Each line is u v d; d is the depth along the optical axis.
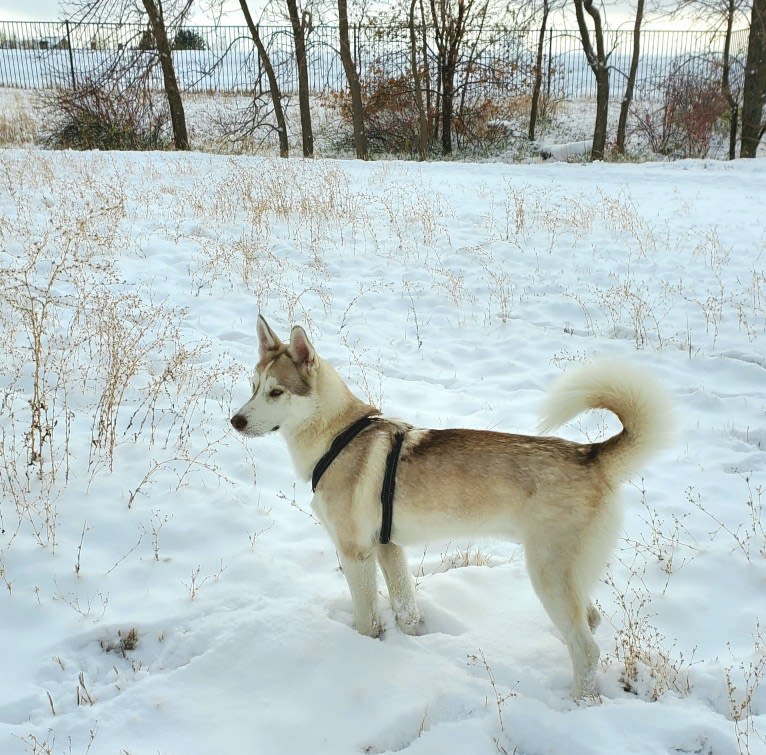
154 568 4.19
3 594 3.85
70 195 12.34
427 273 9.88
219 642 3.60
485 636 3.79
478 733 3.13
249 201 12.49
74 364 6.49
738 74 25.86
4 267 8.46
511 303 8.92
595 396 3.49
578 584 3.40
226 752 3.05
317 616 3.82
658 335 7.84
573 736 3.10
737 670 3.46
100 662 3.57
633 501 5.03
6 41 32.28
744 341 7.58
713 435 5.89
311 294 9.12
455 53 24.73
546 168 18.62
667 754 3.00
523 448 3.52
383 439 3.71
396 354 7.63
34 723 3.17
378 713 3.26
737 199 13.95
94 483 4.85
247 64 26.11
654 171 17.88
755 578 4.14
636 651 3.57
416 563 4.52
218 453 5.46
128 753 3.03
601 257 10.38
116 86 23.23
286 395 3.83
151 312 8.06
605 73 23.19
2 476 4.77
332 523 3.76
